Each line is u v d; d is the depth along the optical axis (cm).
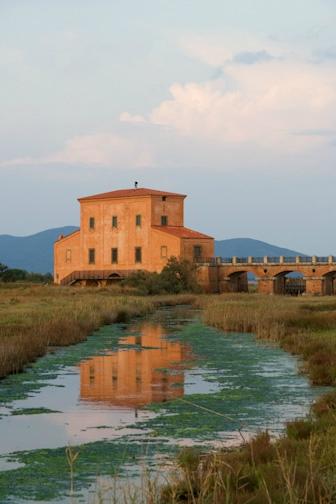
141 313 7850
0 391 3102
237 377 3447
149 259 12781
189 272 12088
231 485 1558
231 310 6862
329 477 1519
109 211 13350
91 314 6350
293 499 1362
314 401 2777
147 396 2986
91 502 1658
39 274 16900
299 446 1858
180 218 13262
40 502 1684
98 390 3127
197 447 2117
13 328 4822
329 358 3625
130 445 2169
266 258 12169
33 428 2406
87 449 2128
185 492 1565
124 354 4359
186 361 4038
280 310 6569
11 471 1922
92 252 13575
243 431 2319
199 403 2809
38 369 3728
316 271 11756
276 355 4244
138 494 1638
